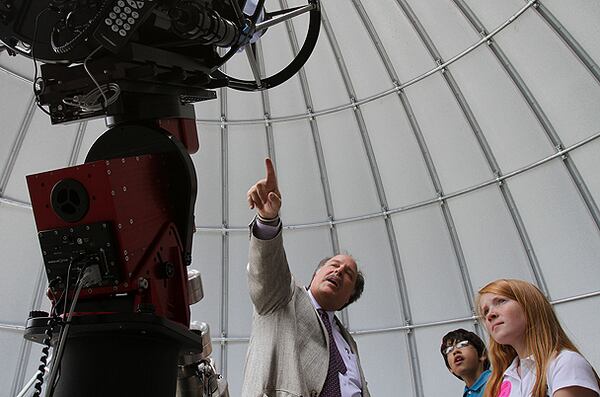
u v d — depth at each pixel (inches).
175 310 116.8
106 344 104.7
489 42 522.3
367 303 625.3
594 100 500.4
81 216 106.0
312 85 594.6
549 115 526.0
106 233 105.4
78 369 104.4
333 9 554.3
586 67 491.2
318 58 579.2
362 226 626.2
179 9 117.8
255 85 154.9
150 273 111.3
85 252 106.3
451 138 577.6
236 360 636.1
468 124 565.6
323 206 631.2
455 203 591.5
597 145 507.2
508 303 144.5
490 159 566.6
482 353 258.5
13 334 576.4
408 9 538.3
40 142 561.3
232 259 640.4
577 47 488.4
